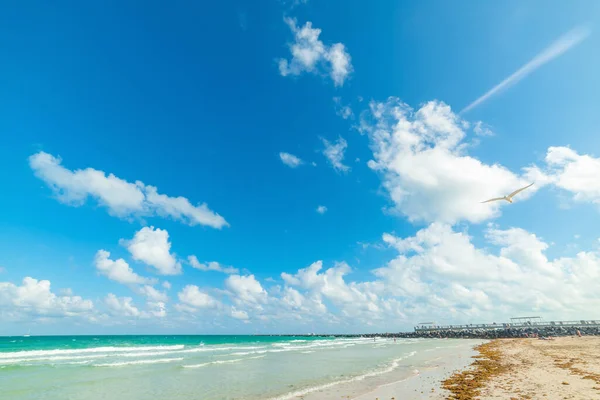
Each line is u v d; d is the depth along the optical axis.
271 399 13.79
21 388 16.88
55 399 14.22
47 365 27.16
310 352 44.22
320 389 15.90
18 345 63.19
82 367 25.81
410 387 15.75
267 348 56.25
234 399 13.91
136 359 33.12
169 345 67.56
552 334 82.75
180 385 17.59
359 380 18.56
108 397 14.61
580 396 11.88
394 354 38.53
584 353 28.78
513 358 27.75
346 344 71.44
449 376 18.91
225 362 30.05
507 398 12.09
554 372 17.97
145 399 14.15
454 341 76.50
